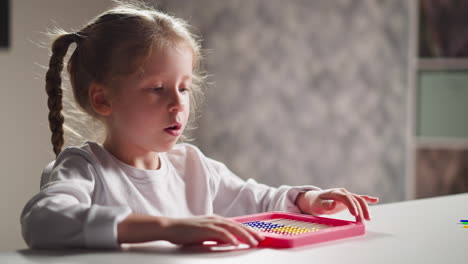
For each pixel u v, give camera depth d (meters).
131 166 0.87
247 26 2.82
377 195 2.76
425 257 0.55
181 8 2.82
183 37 0.83
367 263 0.53
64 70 0.94
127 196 0.84
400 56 2.71
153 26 0.81
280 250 0.58
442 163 2.65
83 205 0.62
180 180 0.96
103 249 0.57
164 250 0.57
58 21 2.60
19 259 0.53
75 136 0.95
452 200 0.94
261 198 0.99
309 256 0.55
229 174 1.06
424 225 0.72
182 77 0.82
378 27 2.72
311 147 2.81
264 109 2.83
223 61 2.84
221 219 0.60
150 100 0.80
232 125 2.86
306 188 0.90
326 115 2.79
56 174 0.77
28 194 2.62
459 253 0.57
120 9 0.89
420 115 2.68
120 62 0.81
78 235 0.58
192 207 0.95
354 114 2.77
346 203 0.77
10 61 2.57
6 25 2.55
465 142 2.60
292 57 2.80
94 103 0.85
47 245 0.59
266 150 2.84
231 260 0.53
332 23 2.76
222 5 2.83
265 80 2.82
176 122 0.80
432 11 2.64
